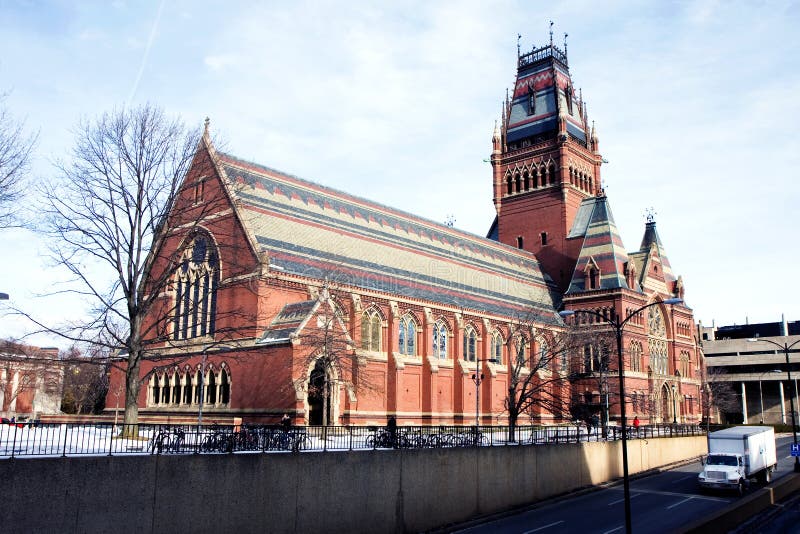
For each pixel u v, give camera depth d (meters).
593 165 114.88
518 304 92.94
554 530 35.69
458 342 79.31
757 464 51.84
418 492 36.03
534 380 83.81
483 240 99.62
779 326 168.88
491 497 41.09
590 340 75.25
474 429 43.75
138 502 24.72
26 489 22.00
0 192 36.66
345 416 62.22
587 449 52.06
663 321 107.50
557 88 111.12
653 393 98.25
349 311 67.00
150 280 53.88
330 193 79.06
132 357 43.44
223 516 27.22
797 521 37.62
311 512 30.55
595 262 97.69
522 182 112.06
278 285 61.44
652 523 36.97
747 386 143.12
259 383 56.62
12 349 61.03
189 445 28.17
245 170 67.88
